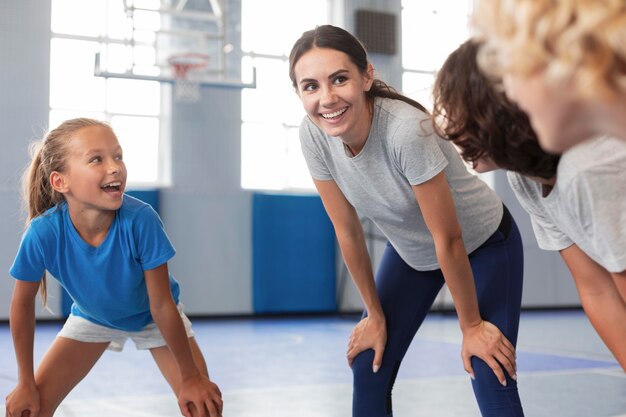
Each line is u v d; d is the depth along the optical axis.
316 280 8.28
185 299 7.83
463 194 1.76
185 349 1.84
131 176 7.81
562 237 1.47
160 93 7.93
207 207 7.96
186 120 7.92
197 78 7.32
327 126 1.64
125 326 1.95
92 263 1.81
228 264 8.02
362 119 1.64
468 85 1.14
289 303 8.16
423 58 8.89
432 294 1.96
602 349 5.21
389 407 1.92
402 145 1.60
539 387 3.53
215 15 7.41
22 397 1.80
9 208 7.14
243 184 8.22
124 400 3.18
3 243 7.11
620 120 0.58
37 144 1.89
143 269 1.83
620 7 0.52
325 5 8.62
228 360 4.66
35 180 1.86
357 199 1.82
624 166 1.04
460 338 5.94
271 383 3.70
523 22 0.55
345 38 1.62
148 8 7.23
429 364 4.35
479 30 0.63
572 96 0.56
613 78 0.54
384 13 8.72
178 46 7.27
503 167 1.19
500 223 1.83
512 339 1.77
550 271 9.25
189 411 1.84
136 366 4.29
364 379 1.89
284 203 8.19
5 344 5.46
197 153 7.95
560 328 6.95
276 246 8.14
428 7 8.95
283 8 8.45
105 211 1.81
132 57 7.15
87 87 7.57
